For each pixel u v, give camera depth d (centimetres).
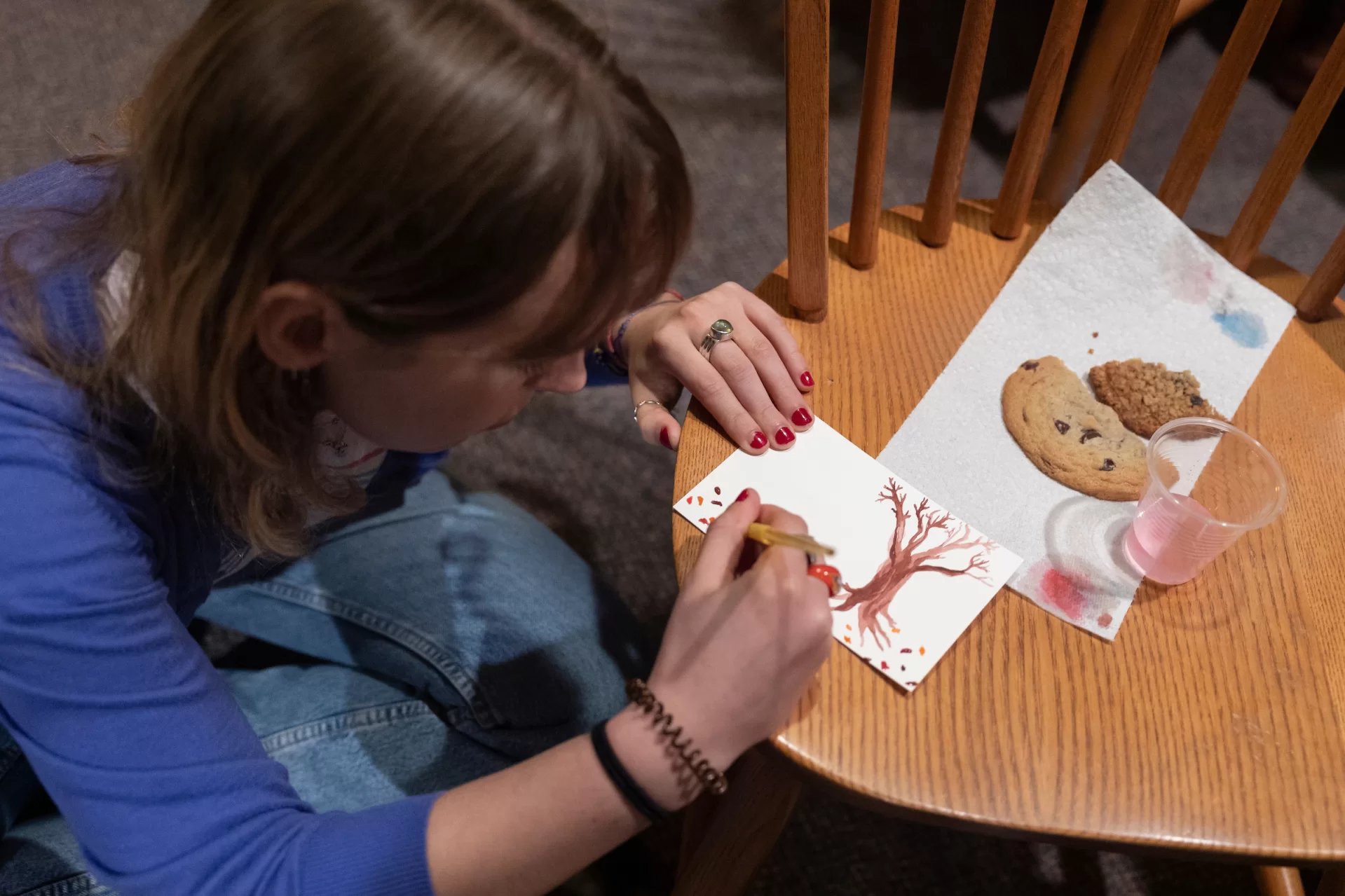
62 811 55
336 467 70
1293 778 53
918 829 108
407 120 38
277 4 39
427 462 89
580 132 40
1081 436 68
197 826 53
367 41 38
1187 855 51
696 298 71
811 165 64
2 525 48
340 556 94
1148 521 61
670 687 52
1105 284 75
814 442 68
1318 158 173
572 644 90
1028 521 64
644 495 136
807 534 56
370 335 44
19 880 70
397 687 90
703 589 54
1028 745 54
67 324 50
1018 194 78
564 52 41
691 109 178
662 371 72
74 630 50
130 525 54
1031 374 71
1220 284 74
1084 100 102
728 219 163
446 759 84
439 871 53
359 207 39
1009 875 105
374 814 56
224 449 51
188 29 44
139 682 53
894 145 174
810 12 57
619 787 52
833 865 105
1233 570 62
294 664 112
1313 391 71
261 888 53
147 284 46
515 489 136
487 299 42
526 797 53
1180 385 70
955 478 66
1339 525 64
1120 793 52
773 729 53
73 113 156
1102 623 59
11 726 54
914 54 188
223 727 56
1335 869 51
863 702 56
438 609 91
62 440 50
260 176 40
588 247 43
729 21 193
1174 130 177
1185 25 186
